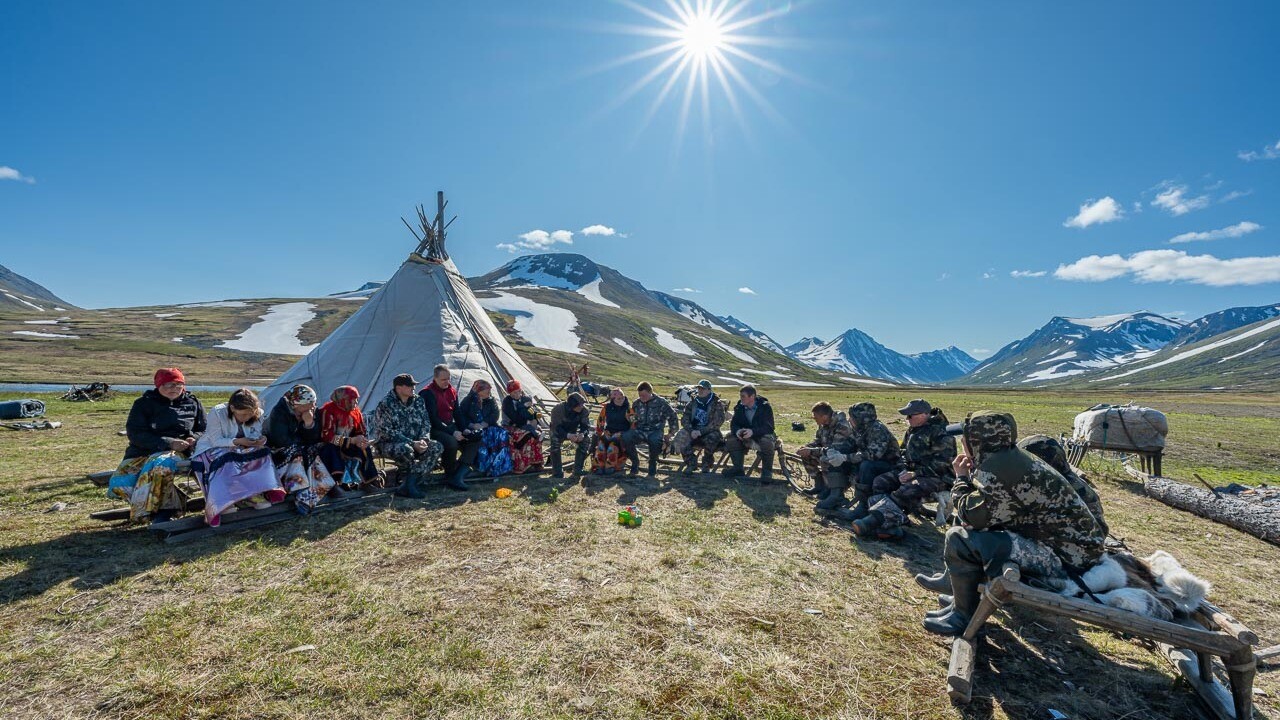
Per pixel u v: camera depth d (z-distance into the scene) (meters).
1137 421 10.45
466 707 3.22
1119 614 3.35
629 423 9.62
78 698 3.21
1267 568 6.16
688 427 9.78
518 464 9.15
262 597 4.53
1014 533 4.00
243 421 6.20
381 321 12.59
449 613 4.34
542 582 4.97
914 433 7.05
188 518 5.81
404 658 3.69
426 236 14.20
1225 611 5.09
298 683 3.39
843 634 4.25
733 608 4.62
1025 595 3.50
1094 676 3.86
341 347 12.11
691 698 3.39
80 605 4.29
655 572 5.30
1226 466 12.98
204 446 6.02
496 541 5.99
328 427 6.99
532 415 9.75
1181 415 29.48
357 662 3.63
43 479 8.20
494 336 14.08
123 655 3.65
